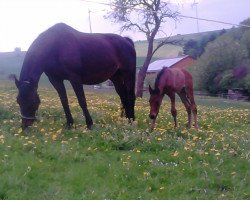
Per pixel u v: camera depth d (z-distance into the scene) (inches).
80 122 501.7
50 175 299.4
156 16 1409.9
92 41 486.0
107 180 299.6
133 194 277.7
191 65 2448.3
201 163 354.9
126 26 1439.5
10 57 3253.0
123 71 536.1
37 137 405.7
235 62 2276.1
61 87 469.7
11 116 513.7
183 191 290.0
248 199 283.7
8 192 260.8
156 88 495.5
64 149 356.5
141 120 564.7
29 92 425.7
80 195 269.0
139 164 338.0
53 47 449.7
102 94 1176.2
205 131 508.1
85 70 481.1
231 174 329.1
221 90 2222.0
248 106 1307.8
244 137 492.4
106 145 396.8
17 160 317.4
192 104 550.6
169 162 354.6
